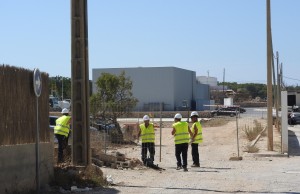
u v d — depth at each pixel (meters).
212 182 14.05
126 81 42.66
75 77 14.26
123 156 20.09
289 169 18.52
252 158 24.09
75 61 14.23
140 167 18.81
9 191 10.27
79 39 14.19
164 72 83.00
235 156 24.50
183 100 86.81
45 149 12.27
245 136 38.88
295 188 12.85
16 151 10.62
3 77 10.23
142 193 11.88
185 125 18.41
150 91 83.44
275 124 48.41
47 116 12.54
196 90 95.19
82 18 14.14
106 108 32.12
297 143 33.91
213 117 71.12
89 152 14.34
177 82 84.94
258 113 82.44
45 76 12.43
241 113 82.31
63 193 11.69
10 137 10.43
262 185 13.39
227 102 97.00
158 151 29.33
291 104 79.94
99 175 13.92
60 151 17.23
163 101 82.88
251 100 139.50
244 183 13.83
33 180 11.45
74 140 14.27
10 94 10.50
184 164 18.11
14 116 10.65
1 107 10.09
